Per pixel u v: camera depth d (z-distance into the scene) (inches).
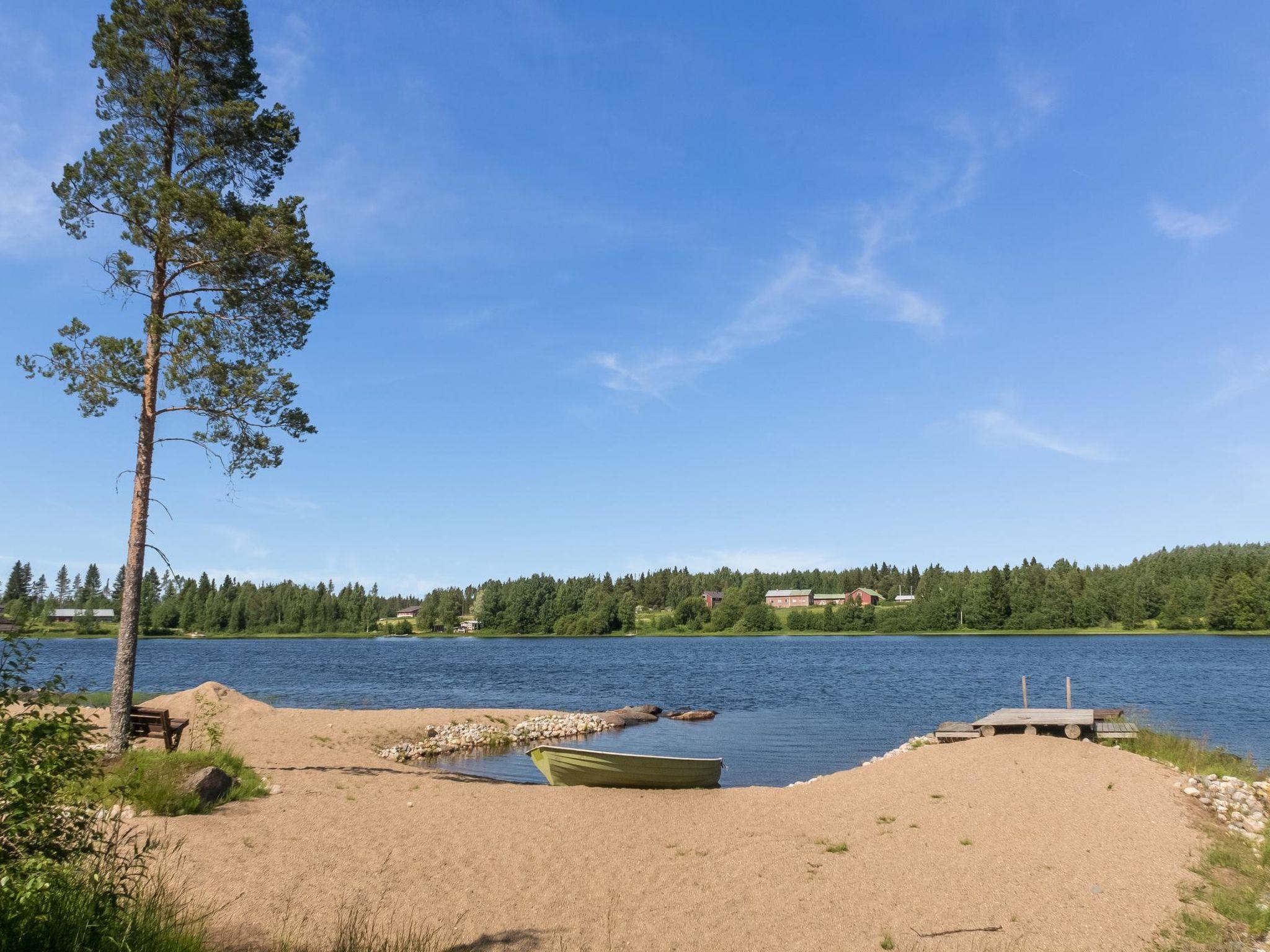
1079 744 668.1
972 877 428.8
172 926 291.1
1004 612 5536.4
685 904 402.9
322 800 594.9
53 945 242.4
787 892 419.2
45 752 253.3
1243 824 512.4
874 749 1081.4
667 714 1460.4
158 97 632.4
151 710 618.8
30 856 245.1
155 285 645.9
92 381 602.2
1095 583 5600.4
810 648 4357.8
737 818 592.7
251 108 660.1
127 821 459.8
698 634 6653.5
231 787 565.6
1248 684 1905.8
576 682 2289.6
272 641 6112.2
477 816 582.2
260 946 310.8
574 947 344.8
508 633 6835.6
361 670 2822.3
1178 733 794.8
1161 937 350.3
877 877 437.7
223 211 682.2
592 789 715.4
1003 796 566.9
